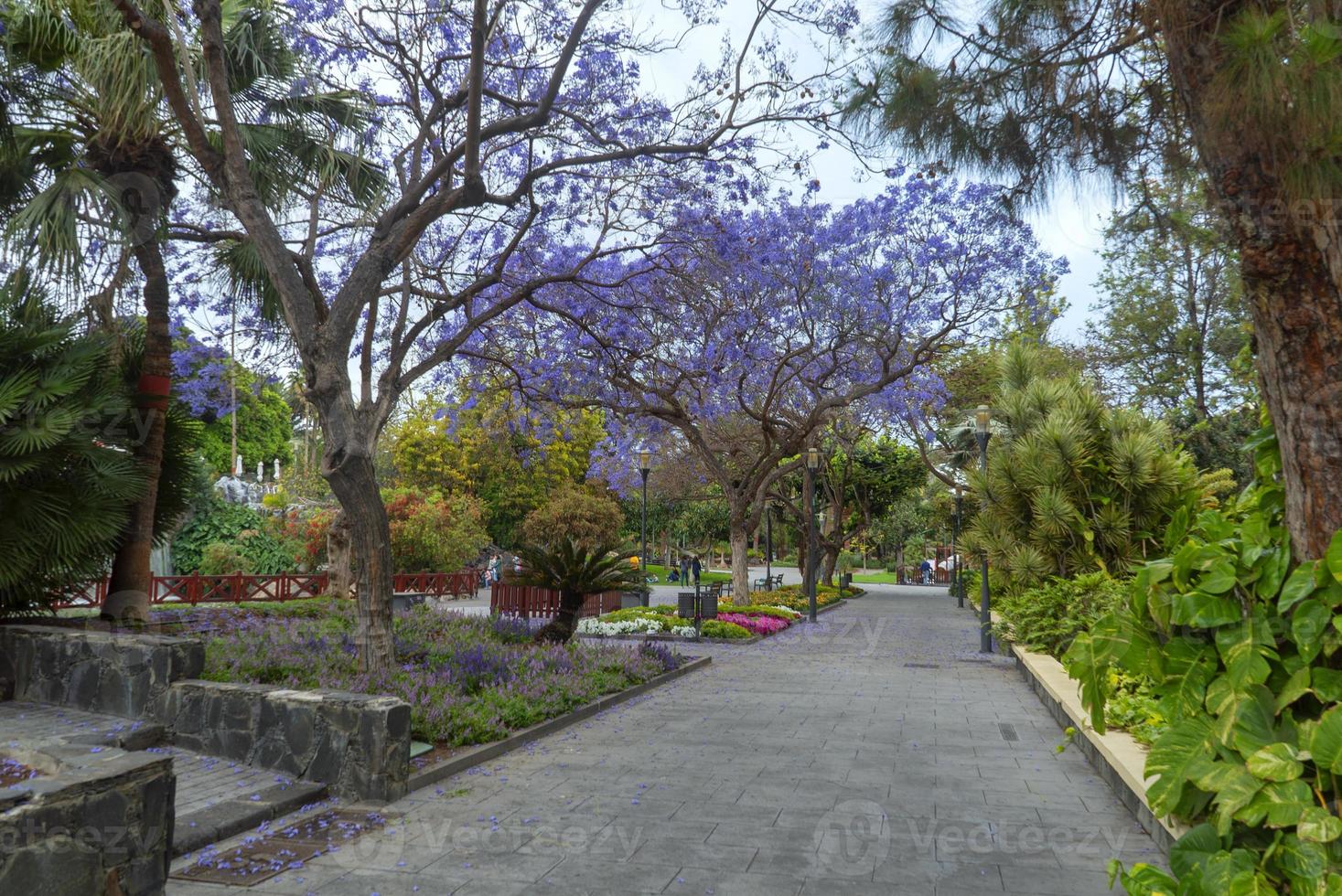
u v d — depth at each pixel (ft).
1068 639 36.04
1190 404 66.18
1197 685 12.35
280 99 33.53
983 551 46.29
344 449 26.84
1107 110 14.76
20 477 26.81
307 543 71.97
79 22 26.27
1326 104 9.45
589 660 36.81
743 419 78.33
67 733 21.18
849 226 51.88
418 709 23.81
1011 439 47.37
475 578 96.73
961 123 15.20
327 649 29.63
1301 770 10.42
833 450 96.02
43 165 31.76
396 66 33.60
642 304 42.06
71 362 28.32
